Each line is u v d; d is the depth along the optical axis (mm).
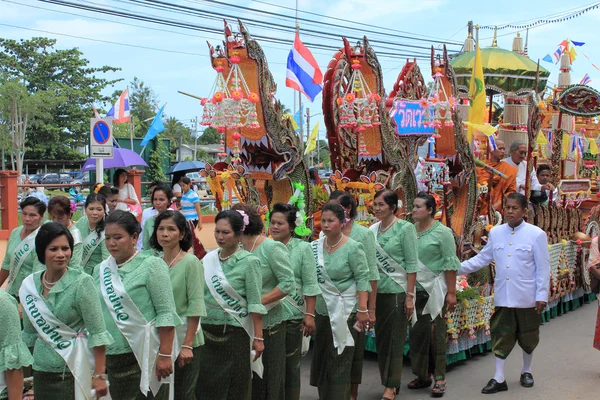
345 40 7410
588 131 14828
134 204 9641
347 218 5512
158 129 15578
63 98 35594
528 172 8750
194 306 4090
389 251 5797
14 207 10789
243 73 6906
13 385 3391
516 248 6164
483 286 7836
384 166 7852
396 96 7875
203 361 4531
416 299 6094
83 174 34062
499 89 11219
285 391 5191
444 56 8273
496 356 6219
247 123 6688
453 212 8688
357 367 5602
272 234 5195
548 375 6648
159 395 3883
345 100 7285
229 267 4480
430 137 8461
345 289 5266
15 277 5547
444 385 6039
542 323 9000
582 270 9883
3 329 3375
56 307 3678
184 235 4223
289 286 4719
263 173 7387
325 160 37156
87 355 3744
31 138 37594
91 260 5949
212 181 6891
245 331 4492
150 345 3801
